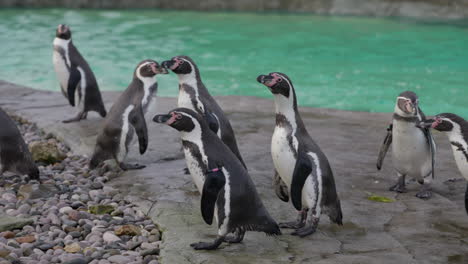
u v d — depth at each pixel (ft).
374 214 22.50
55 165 29.09
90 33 76.23
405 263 18.20
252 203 18.54
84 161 29.78
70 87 35.32
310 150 19.97
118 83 53.47
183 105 26.48
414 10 82.43
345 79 54.19
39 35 75.05
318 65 59.62
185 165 28.40
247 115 37.91
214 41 71.26
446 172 27.78
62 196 24.77
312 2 88.07
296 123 20.29
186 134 19.03
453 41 68.44
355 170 27.71
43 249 19.85
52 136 34.04
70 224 21.88
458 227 21.27
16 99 42.16
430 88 50.90
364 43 68.49
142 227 21.68
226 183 18.28
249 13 88.43
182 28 78.74
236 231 19.57
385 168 28.14
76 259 18.45
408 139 23.79
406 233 20.67
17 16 87.51
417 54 63.10
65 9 93.09
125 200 24.04
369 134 33.99
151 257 18.95
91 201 24.25
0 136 25.90
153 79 28.81
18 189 25.89
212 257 18.44
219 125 25.44
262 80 19.85
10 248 19.44
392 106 46.29
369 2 85.10
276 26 78.89
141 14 88.69
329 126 35.70
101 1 93.35
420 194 24.64
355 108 45.80
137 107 28.09
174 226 21.01
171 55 64.64
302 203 20.18
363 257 18.58
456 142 22.40
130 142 27.91
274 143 20.49
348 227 21.24
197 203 23.16
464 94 49.16
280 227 21.06
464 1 79.77
